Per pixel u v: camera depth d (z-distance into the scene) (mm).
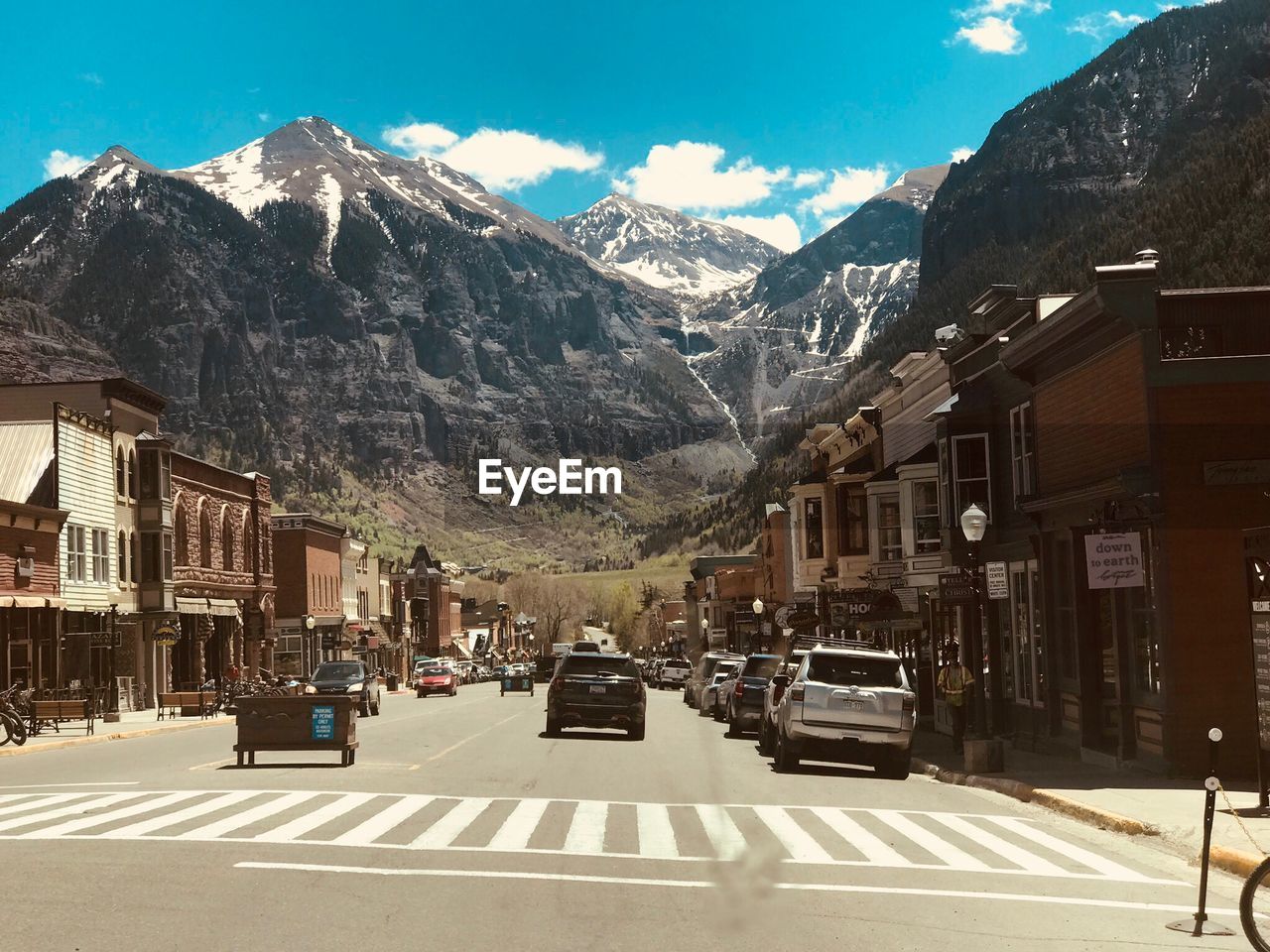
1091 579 20016
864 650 23047
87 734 34312
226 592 67562
